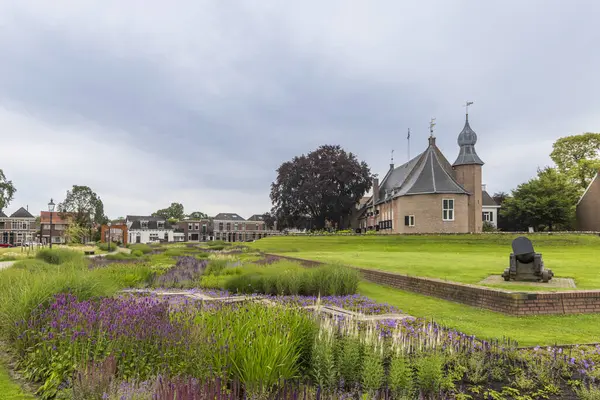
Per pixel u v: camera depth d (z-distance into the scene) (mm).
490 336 7559
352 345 5191
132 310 6453
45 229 97938
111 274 14391
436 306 10680
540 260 13266
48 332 5734
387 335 6781
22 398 4738
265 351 4582
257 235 114938
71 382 4633
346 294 12703
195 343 5012
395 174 69250
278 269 14820
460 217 50125
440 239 42188
